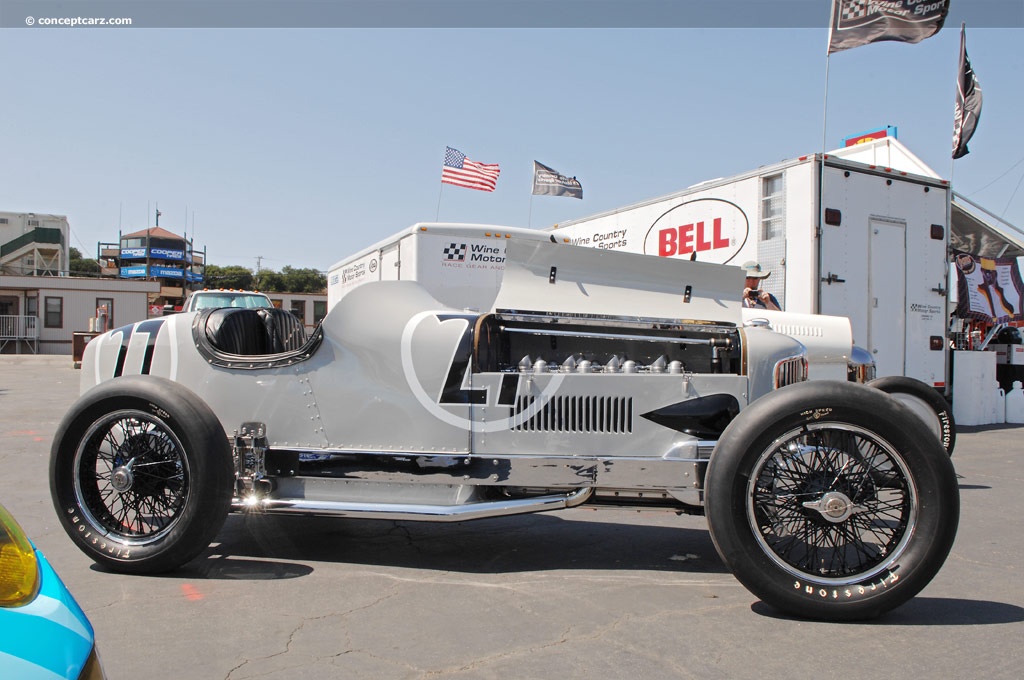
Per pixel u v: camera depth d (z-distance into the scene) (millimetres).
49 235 47312
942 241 8930
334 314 3605
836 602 2834
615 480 3369
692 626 2887
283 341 4332
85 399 3430
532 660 2584
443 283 7805
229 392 3691
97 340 4051
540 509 3410
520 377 3469
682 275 3863
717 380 3461
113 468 3506
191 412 3361
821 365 5742
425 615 3000
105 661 2553
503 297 3684
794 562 2982
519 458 3434
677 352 3881
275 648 2674
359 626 2881
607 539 4199
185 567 3605
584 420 3457
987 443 8180
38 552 1642
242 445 3611
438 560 3771
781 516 3004
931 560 2787
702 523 4582
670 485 3340
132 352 3881
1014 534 4414
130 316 37031
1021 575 3607
